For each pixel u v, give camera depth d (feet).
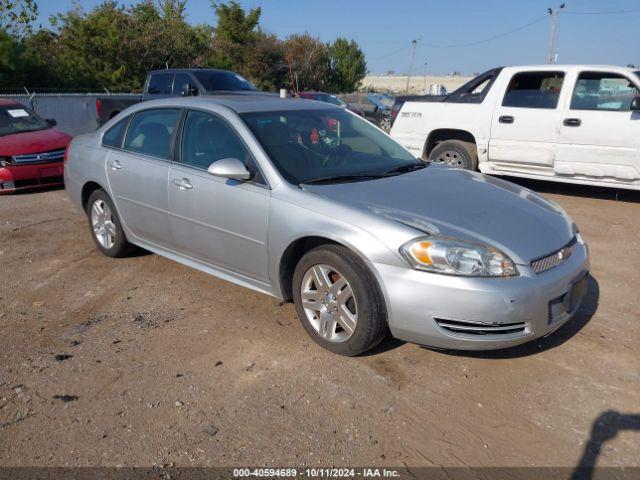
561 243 11.46
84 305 14.73
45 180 29.63
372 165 14.23
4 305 14.83
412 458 8.99
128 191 16.25
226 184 13.34
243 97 15.99
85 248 19.43
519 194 13.42
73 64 84.84
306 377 11.16
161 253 16.19
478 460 8.95
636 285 15.80
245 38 114.93
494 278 10.31
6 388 10.94
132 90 90.22
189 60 100.22
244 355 12.01
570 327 13.21
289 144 13.58
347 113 16.38
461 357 11.85
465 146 28.58
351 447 9.23
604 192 28.17
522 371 11.36
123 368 11.59
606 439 9.38
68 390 10.85
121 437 9.51
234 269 13.88
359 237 10.93
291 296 13.01
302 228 11.75
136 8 101.91
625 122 23.57
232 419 9.93
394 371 11.35
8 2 79.00
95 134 18.30
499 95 27.02
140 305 14.64
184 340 12.72
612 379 11.07
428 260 10.39
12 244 20.11
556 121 25.29
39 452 9.18
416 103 30.01
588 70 24.68
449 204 11.90
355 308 11.25
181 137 14.96
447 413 10.07
